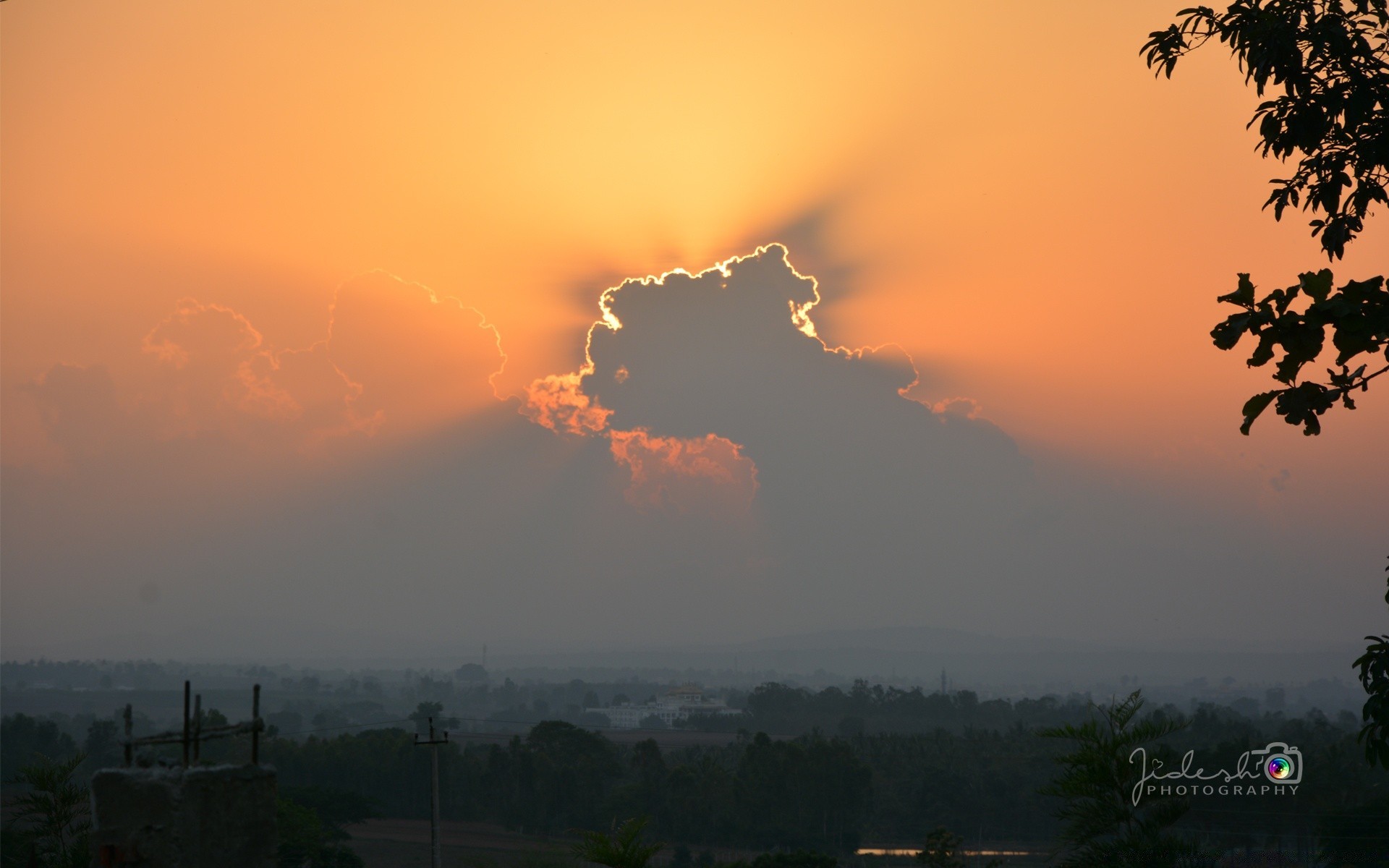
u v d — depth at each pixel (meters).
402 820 80.44
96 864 5.59
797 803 76.69
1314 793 46.19
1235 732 82.25
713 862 67.50
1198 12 9.74
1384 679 8.77
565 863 43.62
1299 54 8.98
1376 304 5.68
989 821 76.69
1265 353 5.98
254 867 5.99
